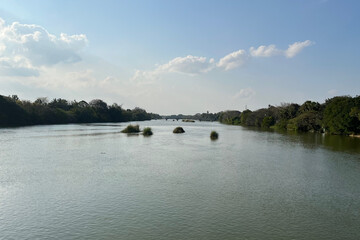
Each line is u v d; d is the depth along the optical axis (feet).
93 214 57.62
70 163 108.68
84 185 78.23
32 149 144.46
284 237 48.65
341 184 82.99
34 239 46.98
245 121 575.79
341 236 49.49
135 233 49.29
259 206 63.57
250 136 255.29
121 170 97.50
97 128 338.13
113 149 149.59
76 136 220.64
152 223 53.47
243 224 53.67
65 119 492.95
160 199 67.10
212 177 89.35
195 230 50.70
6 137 203.51
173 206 62.54
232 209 61.36
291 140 216.33
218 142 196.75
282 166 108.58
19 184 78.54
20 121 382.42
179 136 243.81
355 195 72.74
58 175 89.10
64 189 74.43
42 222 53.62
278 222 54.95
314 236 49.34
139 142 186.50
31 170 95.66
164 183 81.20
